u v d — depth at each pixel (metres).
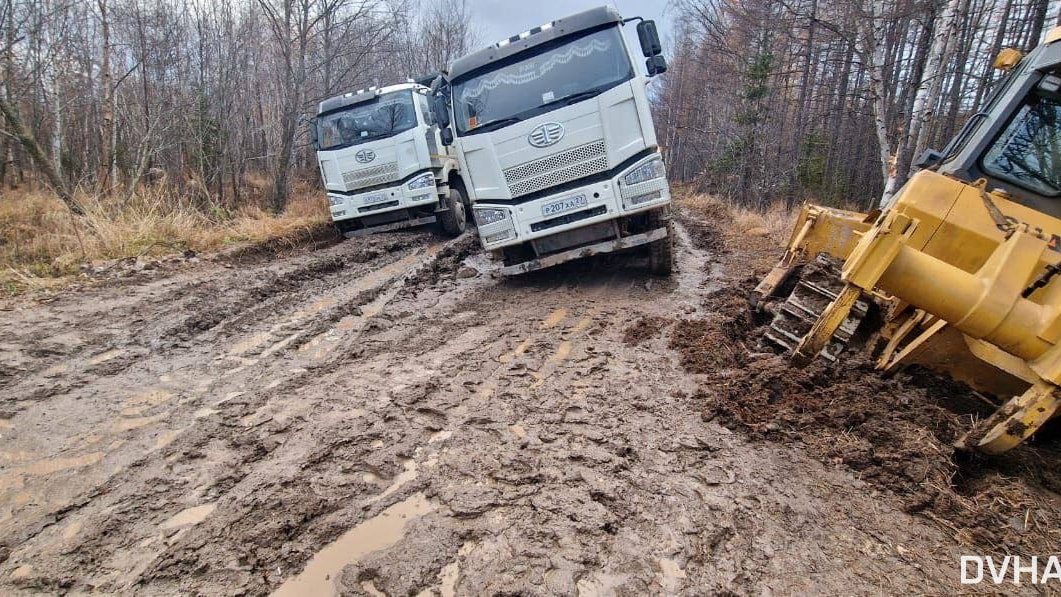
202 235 8.68
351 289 6.81
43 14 13.27
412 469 3.01
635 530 2.52
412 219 10.30
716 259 8.52
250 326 5.38
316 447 3.22
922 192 3.44
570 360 4.50
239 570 2.33
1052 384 2.51
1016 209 3.31
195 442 3.29
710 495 2.76
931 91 11.22
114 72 15.91
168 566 2.35
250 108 20.36
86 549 2.45
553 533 2.50
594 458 3.06
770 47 19.19
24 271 6.54
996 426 2.72
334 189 10.20
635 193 5.88
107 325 5.14
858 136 22.55
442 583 2.25
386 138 9.77
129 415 3.60
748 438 3.27
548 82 5.97
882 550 2.43
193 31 17.73
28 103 15.56
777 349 4.38
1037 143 3.56
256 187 18.09
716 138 25.77
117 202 9.59
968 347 3.24
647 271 7.21
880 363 3.79
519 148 6.05
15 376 4.06
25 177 17.89
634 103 5.76
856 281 2.86
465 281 7.40
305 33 13.11
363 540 2.50
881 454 2.98
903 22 15.29
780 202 18.59
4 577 2.29
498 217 6.28
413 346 4.91
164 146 13.56
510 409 3.66
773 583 2.24
